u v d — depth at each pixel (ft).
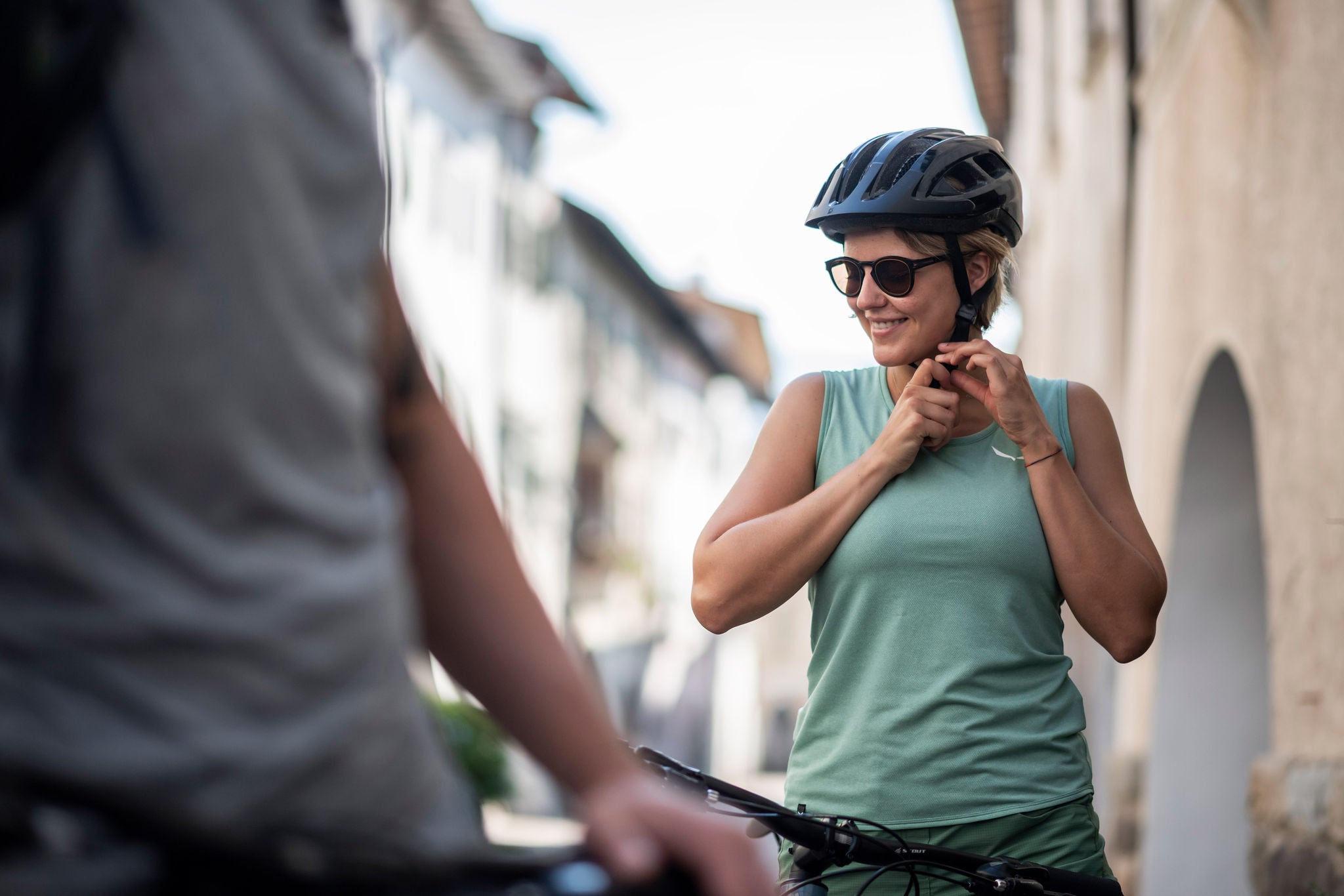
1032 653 7.57
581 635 83.66
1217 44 16.57
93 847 2.36
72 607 2.41
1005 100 51.42
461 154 65.57
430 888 2.75
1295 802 12.42
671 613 108.78
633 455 98.27
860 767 7.59
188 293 2.51
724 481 132.16
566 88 65.77
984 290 8.19
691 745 115.85
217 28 2.59
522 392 73.15
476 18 57.11
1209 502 19.56
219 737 2.46
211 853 2.45
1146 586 7.70
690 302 138.62
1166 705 20.36
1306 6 12.76
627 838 2.89
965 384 7.77
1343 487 11.62
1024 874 7.01
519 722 3.23
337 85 2.81
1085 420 8.32
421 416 3.39
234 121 2.56
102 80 2.46
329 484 2.73
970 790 7.38
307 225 2.71
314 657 2.60
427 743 2.95
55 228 2.45
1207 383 18.07
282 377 2.63
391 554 2.87
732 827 2.97
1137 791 21.44
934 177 7.86
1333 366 11.98
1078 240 29.94
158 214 2.49
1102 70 26.40
